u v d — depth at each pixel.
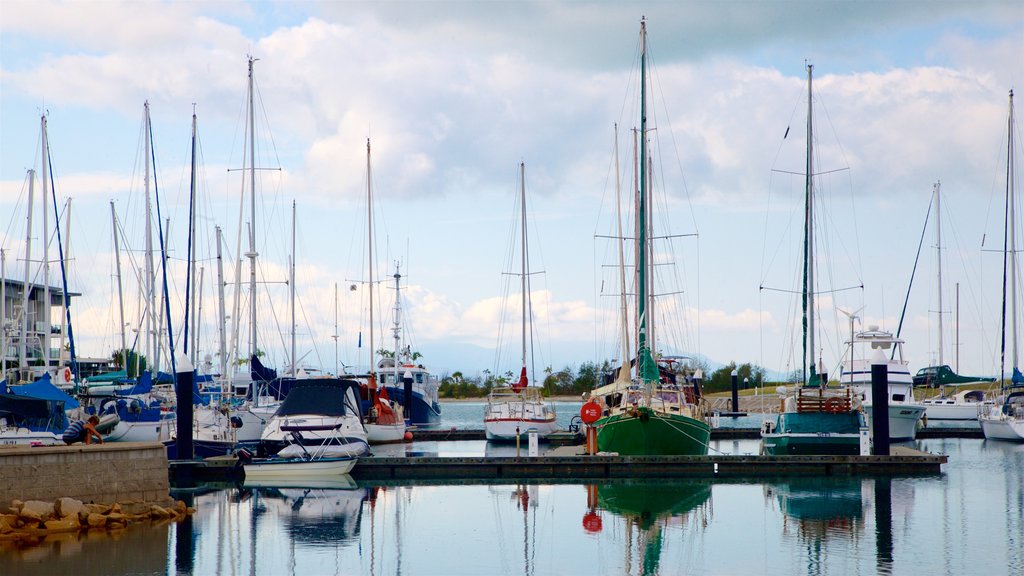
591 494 34.12
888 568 22.78
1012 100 64.69
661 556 24.23
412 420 71.81
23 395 39.03
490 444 54.84
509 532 27.27
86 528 26.97
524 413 55.59
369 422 54.81
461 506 31.62
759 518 29.09
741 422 82.12
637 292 48.12
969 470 40.50
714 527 27.77
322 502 32.38
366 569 23.08
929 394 83.31
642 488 35.59
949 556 23.91
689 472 38.50
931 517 29.03
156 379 54.59
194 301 56.38
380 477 38.44
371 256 62.75
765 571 22.64
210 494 34.22
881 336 56.09
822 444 43.09
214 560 23.78
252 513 30.12
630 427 39.62
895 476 38.28
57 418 39.94
